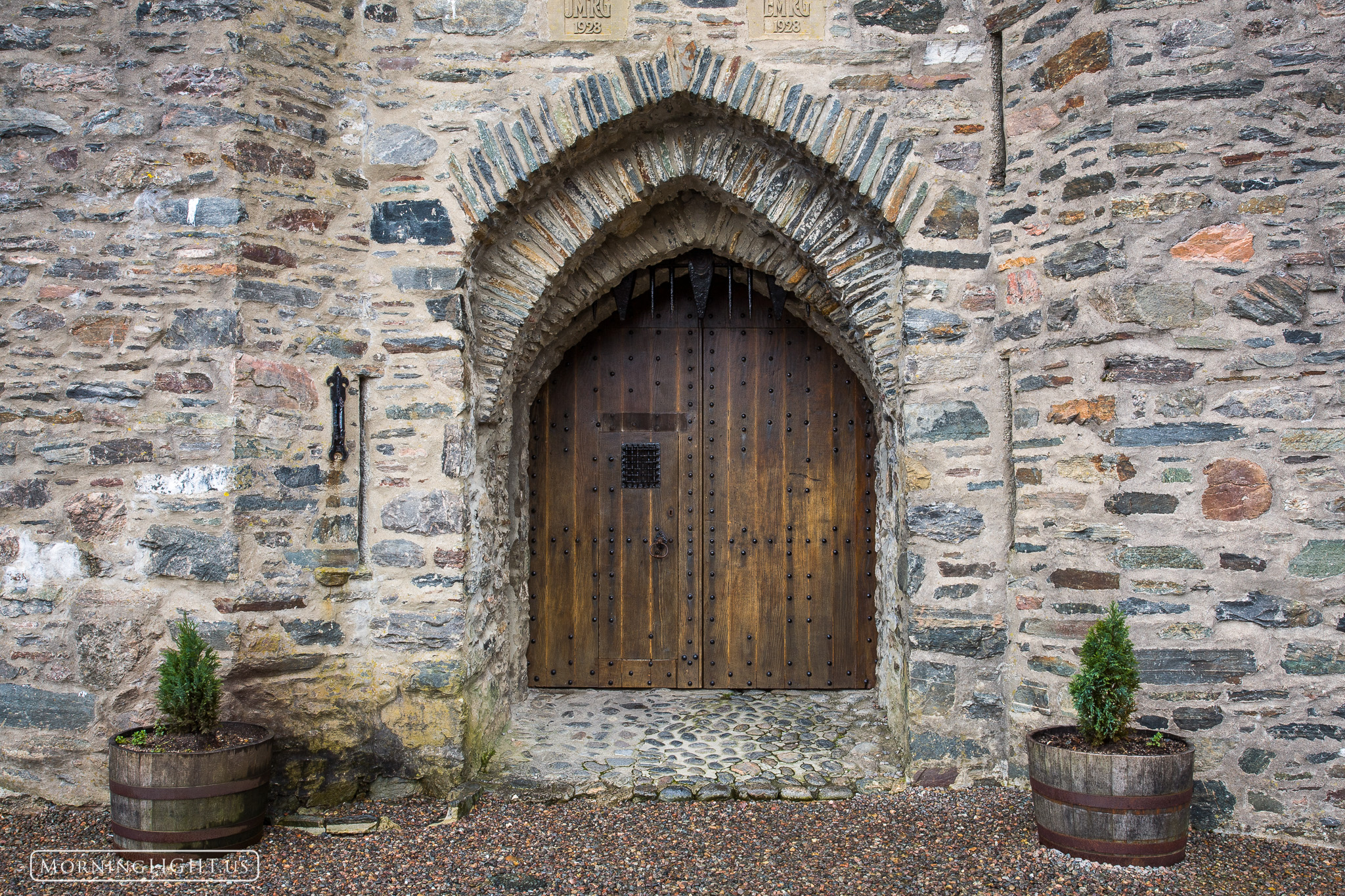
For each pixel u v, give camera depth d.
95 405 3.13
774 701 4.49
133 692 3.12
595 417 4.69
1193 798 3.03
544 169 3.57
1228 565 3.03
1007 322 3.42
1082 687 2.80
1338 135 2.99
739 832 3.07
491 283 3.80
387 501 3.46
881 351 3.74
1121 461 3.14
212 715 2.88
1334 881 2.65
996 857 2.81
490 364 3.80
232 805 2.79
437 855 2.89
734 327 4.70
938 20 3.52
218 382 3.13
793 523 4.68
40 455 3.13
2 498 3.12
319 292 3.38
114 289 3.14
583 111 3.52
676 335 4.68
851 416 4.66
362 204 3.54
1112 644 2.80
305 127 3.38
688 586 4.69
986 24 3.50
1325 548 2.96
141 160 3.15
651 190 3.86
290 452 3.27
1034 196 3.36
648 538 4.70
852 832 3.05
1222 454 3.05
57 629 3.12
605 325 4.69
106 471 3.13
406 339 3.49
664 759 3.72
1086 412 3.21
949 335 3.49
